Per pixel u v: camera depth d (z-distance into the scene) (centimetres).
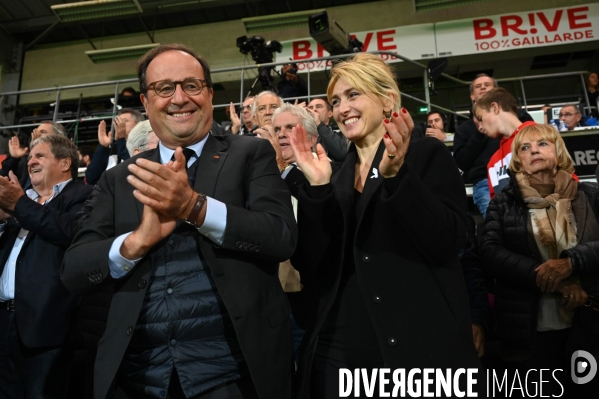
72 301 227
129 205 141
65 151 275
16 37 1083
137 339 130
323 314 142
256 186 138
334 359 141
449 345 134
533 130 230
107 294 217
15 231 248
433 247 137
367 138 163
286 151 266
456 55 873
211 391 125
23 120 842
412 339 133
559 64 928
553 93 980
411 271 141
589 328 197
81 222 201
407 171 134
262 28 900
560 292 201
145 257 133
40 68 1061
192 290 129
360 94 162
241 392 126
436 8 832
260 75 591
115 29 1064
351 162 161
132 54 948
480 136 345
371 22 959
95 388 122
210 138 149
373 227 145
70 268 131
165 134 146
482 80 434
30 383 219
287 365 128
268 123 351
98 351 128
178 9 1004
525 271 204
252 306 125
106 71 1034
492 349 230
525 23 863
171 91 145
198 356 126
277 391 122
